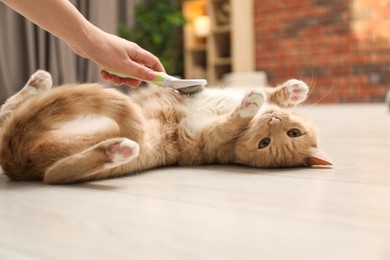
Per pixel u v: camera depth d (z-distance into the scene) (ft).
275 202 1.69
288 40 9.84
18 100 2.48
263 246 1.23
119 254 1.19
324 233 1.34
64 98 2.12
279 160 2.55
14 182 2.17
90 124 2.35
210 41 9.98
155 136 2.53
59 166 2.09
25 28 5.90
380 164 2.51
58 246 1.25
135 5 8.63
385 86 8.96
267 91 2.94
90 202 1.73
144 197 1.81
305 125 2.64
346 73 9.29
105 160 2.05
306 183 2.04
